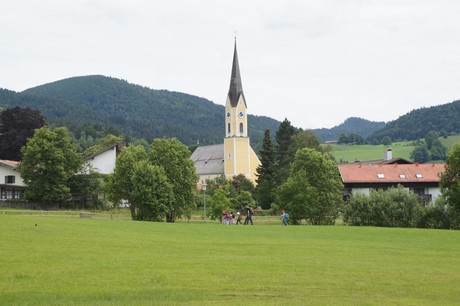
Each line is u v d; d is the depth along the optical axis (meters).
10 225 46.16
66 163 102.44
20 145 129.00
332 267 30.20
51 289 22.95
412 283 26.16
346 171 122.19
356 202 83.69
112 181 86.75
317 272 28.39
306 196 86.38
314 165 92.38
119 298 21.70
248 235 49.62
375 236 51.59
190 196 88.50
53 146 100.06
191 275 26.59
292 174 94.06
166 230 51.72
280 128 162.88
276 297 22.53
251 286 24.50
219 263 30.34
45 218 59.38
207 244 39.88
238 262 30.94
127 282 24.62
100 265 28.44
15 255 30.50
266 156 149.62
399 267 30.94
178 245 38.34
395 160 133.12
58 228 45.91
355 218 83.19
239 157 196.88
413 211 81.31
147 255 32.59
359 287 24.91
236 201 118.25
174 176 86.94
